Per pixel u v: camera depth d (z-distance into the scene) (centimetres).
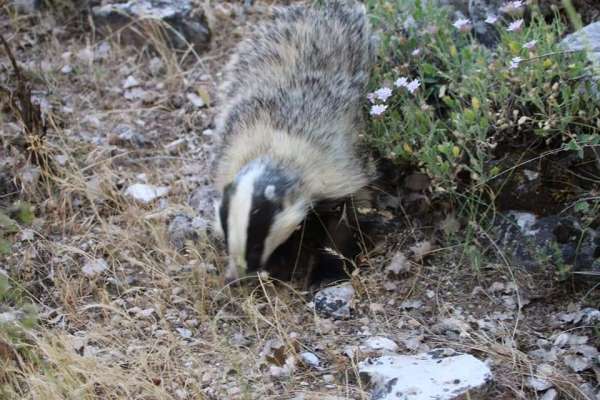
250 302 750
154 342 728
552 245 747
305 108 837
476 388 631
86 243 848
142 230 862
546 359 680
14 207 870
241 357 702
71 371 666
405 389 635
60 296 784
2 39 899
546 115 745
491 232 787
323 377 686
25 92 914
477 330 719
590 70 746
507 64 787
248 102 877
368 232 829
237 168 816
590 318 705
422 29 898
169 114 1039
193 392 671
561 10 902
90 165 925
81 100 1050
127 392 654
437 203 818
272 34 951
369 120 864
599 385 654
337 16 951
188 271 808
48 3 1165
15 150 928
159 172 949
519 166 780
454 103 819
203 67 1099
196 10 1128
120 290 798
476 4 919
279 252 797
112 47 1132
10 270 812
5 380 683
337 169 802
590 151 759
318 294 775
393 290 772
